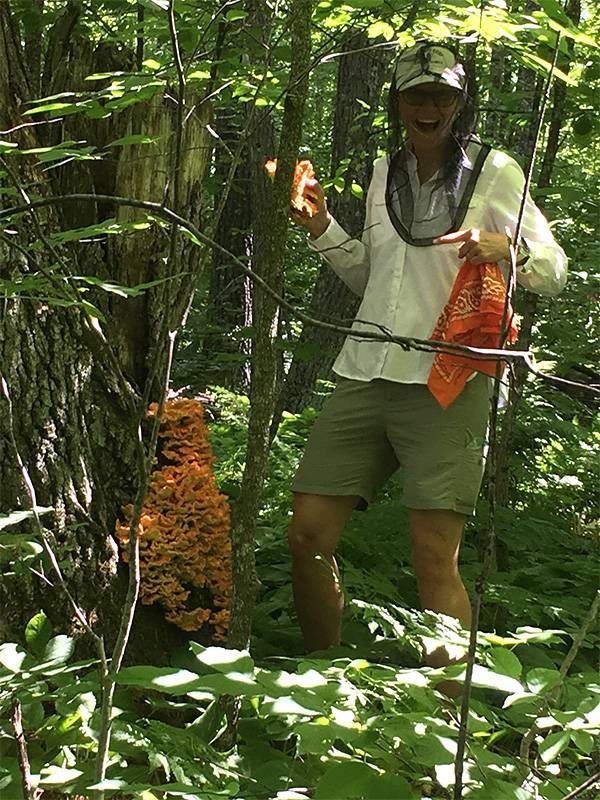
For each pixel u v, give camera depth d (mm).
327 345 6289
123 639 1597
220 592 2762
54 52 2984
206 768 1808
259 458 2119
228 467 5059
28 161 2592
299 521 2854
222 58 2543
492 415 1518
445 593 2715
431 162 2754
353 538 3592
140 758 1986
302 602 2855
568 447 5477
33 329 2479
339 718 1635
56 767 1738
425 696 1713
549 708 1687
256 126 2090
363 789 1549
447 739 1623
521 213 1565
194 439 2793
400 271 2785
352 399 2840
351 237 2779
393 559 3703
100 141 2893
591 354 4438
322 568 2822
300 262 6641
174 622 2654
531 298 3695
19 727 1584
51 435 2492
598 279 4277
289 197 2107
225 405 6613
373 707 1781
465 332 2594
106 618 2512
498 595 3172
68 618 2414
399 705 1798
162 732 1863
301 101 2082
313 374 6613
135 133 2875
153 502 2693
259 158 5684
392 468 3000
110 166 2906
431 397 2717
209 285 8781
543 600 3262
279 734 2068
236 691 1521
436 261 2734
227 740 2043
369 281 2893
